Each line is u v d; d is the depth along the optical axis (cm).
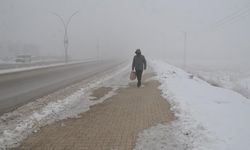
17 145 536
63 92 1172
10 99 1009
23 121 710
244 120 630
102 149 510
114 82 1539
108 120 703
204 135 537
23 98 1030
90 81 1589
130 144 529
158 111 784
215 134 536
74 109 843
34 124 679
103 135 585
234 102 853
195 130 574
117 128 631
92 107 867
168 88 1157
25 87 1323
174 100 900
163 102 913
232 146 477
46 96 1073
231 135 530
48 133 605
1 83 1459
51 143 544
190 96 946
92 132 606
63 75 1950
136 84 1430
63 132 611
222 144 488
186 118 672
